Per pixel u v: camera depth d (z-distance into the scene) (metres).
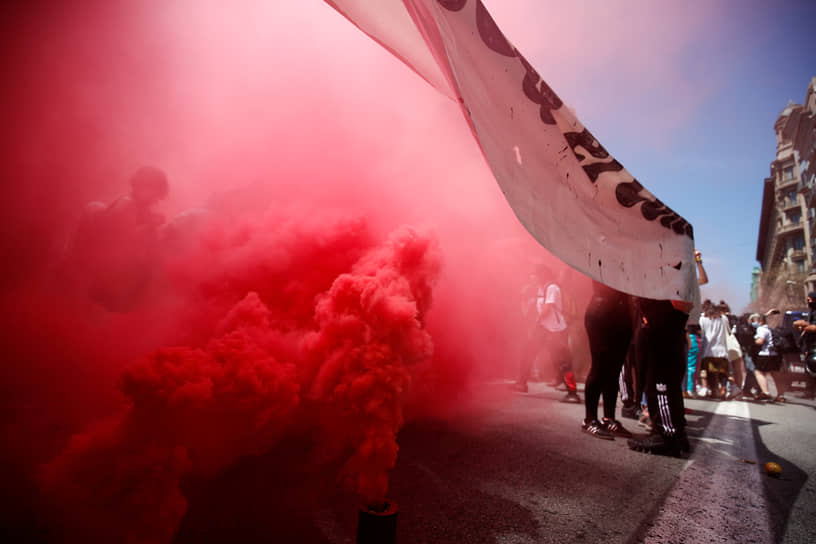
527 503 1.68
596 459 2.36
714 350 6.44
